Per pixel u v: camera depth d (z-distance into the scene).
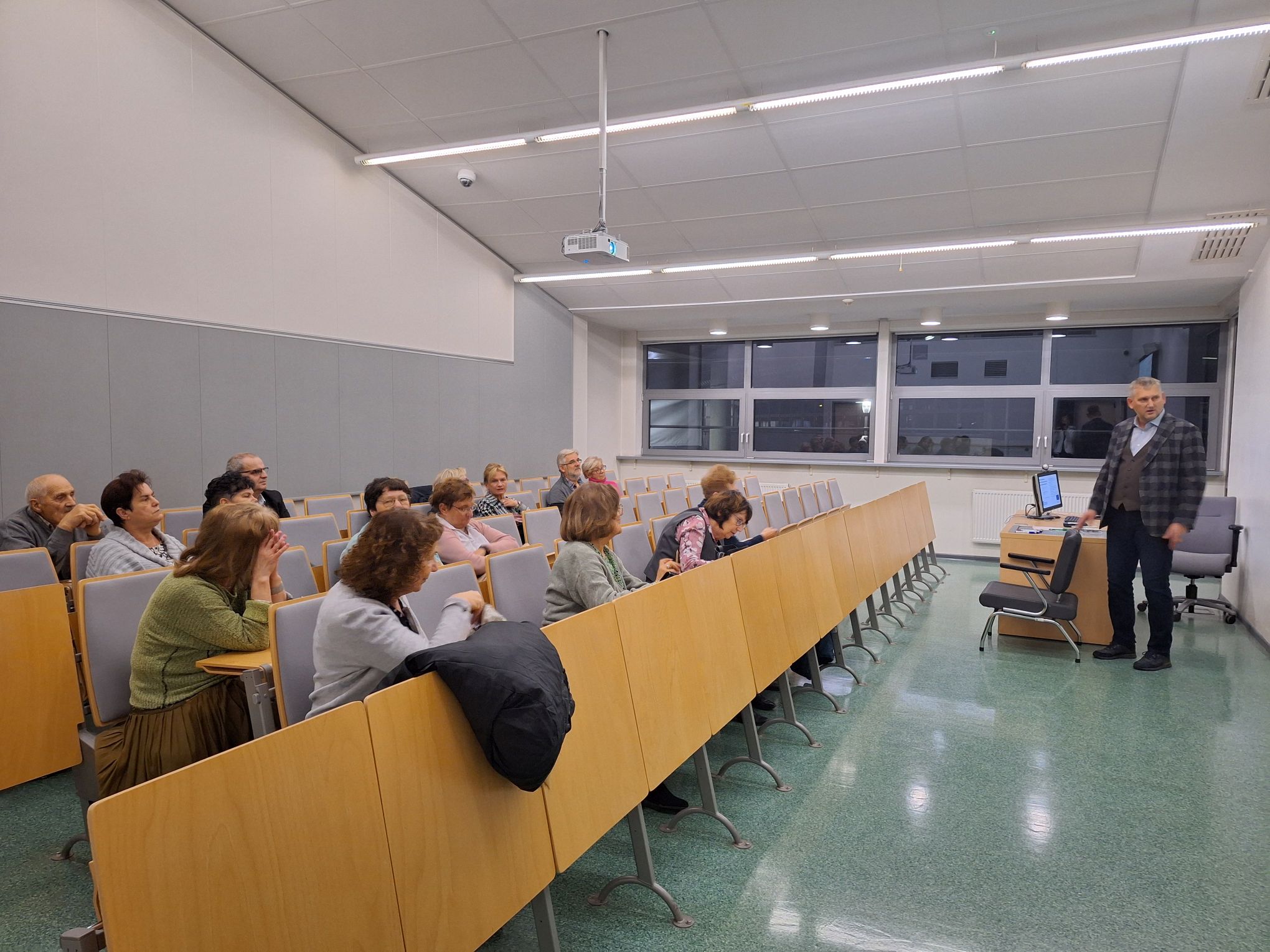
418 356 6.84
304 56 5.08
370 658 1.71
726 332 9.27
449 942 1.41
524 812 1.65
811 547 3.75
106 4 4.46
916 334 8.86
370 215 6.30
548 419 8.70
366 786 1.31
